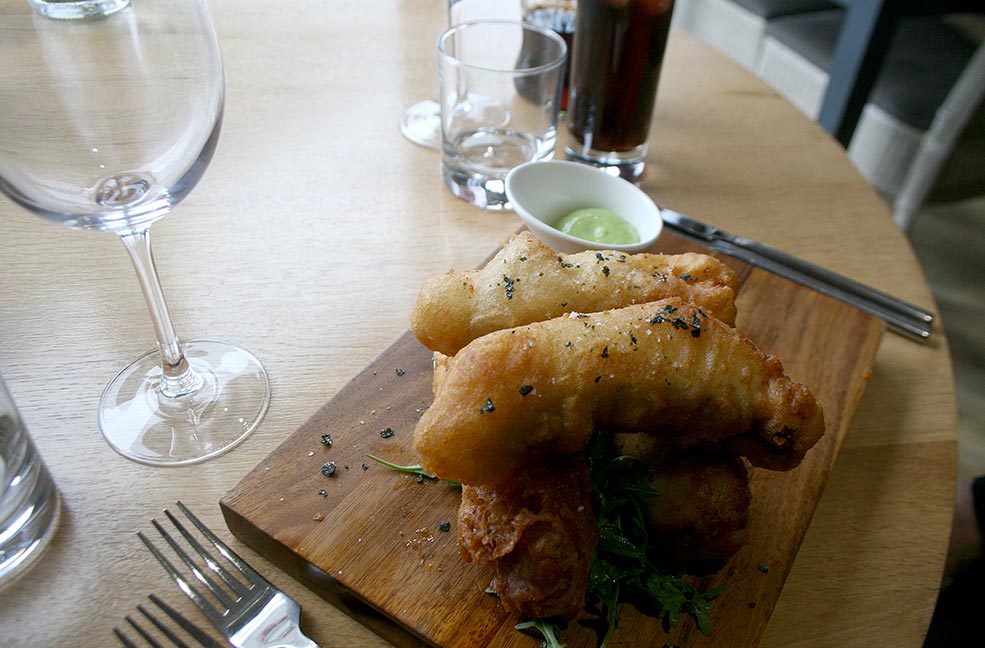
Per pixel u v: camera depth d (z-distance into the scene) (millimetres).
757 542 349
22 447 329
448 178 556
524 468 316
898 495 386
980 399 902
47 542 334
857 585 348
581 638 311
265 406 396
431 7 785
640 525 328
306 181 559
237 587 316
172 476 364
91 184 324
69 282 464
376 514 340
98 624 310
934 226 1164
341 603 324
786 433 317
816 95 1070
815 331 458
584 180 504
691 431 325
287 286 473
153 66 315
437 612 310
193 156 343
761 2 1179
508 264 371
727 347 319
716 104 683
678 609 314
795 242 541
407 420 382
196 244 498
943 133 940
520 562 298
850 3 858
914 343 475
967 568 534
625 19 517
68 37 297
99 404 393
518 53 645
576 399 306
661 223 471
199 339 432
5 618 309
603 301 369
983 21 1109
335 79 669
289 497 343
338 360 428
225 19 740
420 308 365
